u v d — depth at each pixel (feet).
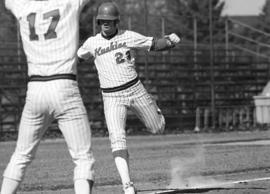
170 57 276.41
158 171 105.81
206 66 281.95
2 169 117.80
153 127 79.87
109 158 136.46
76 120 56.54
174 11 436.76
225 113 262.06
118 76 76.54
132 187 73.77
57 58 56.29
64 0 57.67
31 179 98.17
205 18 304.50
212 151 145.18
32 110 56.95
